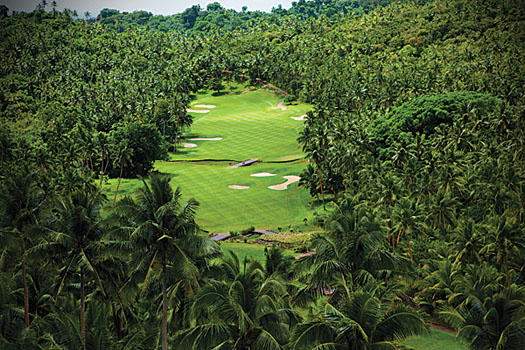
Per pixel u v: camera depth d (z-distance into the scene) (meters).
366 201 77.81
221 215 100.06
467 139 100.69
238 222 95.69
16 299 37.84
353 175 95.88
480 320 26.77
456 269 50.53
